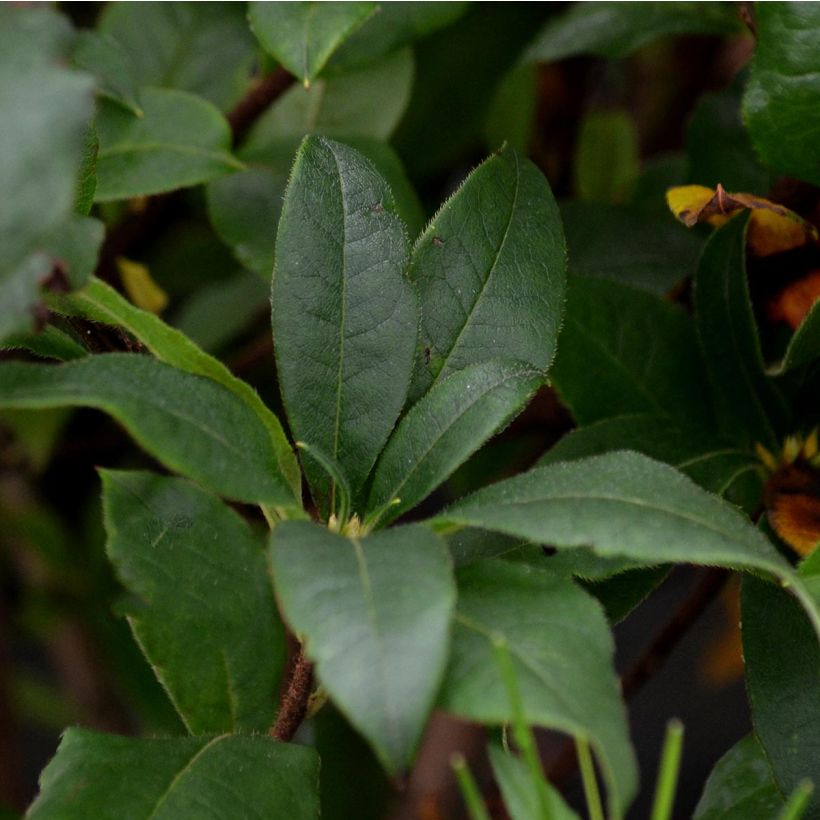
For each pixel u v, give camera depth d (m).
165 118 0.52
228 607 0.48
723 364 0.50
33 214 0.41
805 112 0.48
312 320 0.46
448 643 0.42
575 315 0.50
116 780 0.45
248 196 0.54
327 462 0.45
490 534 0.46
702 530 0.43
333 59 0.53
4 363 0.43
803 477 0.50
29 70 0.41
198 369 0.45
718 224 0.50
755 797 0.48
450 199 0.47
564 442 0.49
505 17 0.59
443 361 0.47
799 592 0.43
